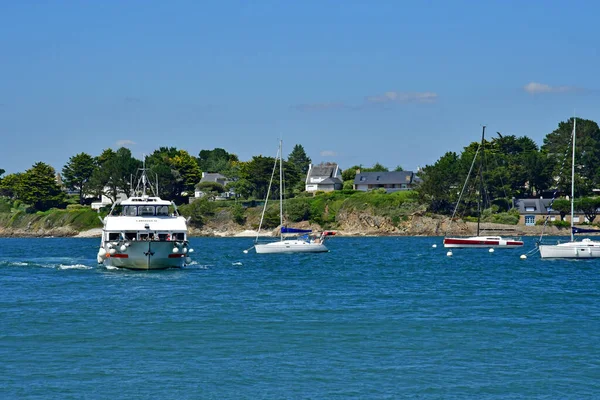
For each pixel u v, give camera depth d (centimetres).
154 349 5309
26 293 8012
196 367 4834
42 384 4488
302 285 8850
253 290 8294
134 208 10194
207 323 6203
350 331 5881
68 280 9212
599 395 4303
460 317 6506
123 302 7325
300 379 4575
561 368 4819
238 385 4462
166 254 10000
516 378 4603
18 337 5681
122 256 9919
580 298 7712
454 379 4578
